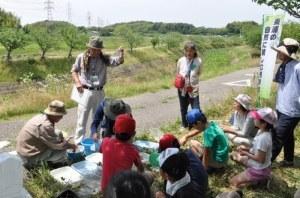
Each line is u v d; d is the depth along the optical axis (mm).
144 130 8680
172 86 16703
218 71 24703
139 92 14992
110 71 41375
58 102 5883
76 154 6188
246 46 66875
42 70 41656
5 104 12234
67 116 10688
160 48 60719
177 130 8555
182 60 8172
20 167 3986
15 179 3961
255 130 6219
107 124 5895
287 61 5984
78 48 49781
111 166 4406
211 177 5727
